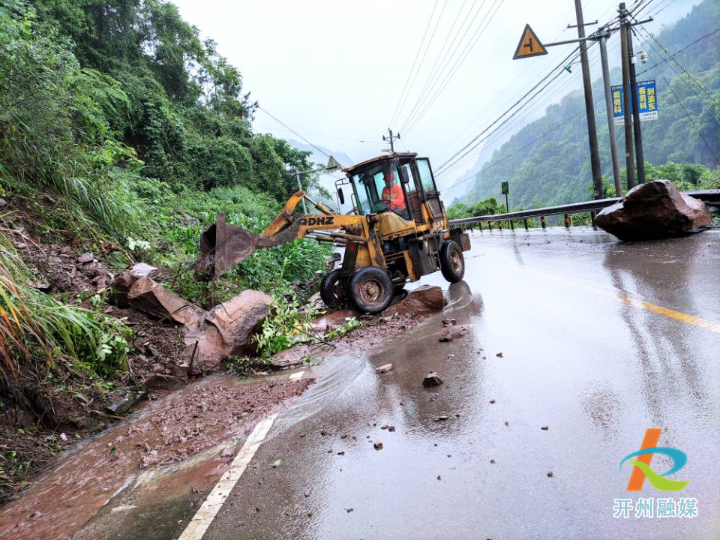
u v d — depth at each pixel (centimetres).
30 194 712
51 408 409
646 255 780
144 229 922
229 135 3362
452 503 227
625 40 1616
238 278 911
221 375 536
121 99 1770
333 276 818
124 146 1484
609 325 450
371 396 389
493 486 233
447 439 291
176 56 2964
